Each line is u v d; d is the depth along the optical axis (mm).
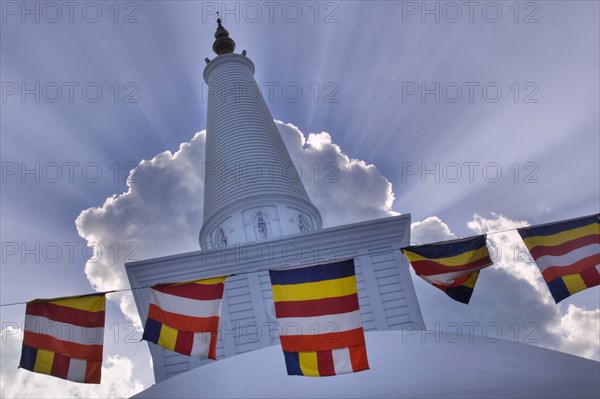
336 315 11875
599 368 15180
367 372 14758
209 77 37750
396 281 24203
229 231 28609
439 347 16125
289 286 12195
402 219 25016
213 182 31359
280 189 29781
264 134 33031
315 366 11555
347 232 24875
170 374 22203
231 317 23453
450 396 13477
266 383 14867
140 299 23922
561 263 12531
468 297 12609
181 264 24188
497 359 15453
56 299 12148
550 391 13594
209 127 34938
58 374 11664
